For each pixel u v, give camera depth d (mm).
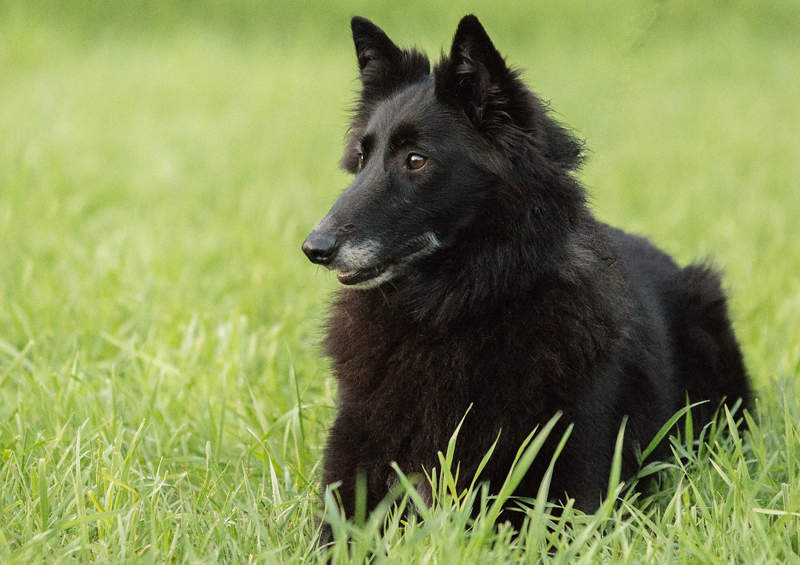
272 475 8234
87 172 21953
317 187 22000
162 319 12695
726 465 7867
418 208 7945
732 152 26500
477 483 7730
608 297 8039
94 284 14062
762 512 7137
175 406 10117
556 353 7637
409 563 6504
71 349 11711
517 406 7625
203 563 6773
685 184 22906
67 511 7523
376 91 8906
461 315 7906
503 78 7746
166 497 8094
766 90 35625
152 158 24047
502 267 7809
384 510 6887
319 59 40469
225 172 23328
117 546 7191
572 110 24312
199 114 29797
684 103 33188
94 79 33781
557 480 7629
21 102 28719
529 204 7801
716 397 9906
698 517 7941
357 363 8086
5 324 12609
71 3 43312
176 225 18484
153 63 37344
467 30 7699
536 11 46562
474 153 7859
